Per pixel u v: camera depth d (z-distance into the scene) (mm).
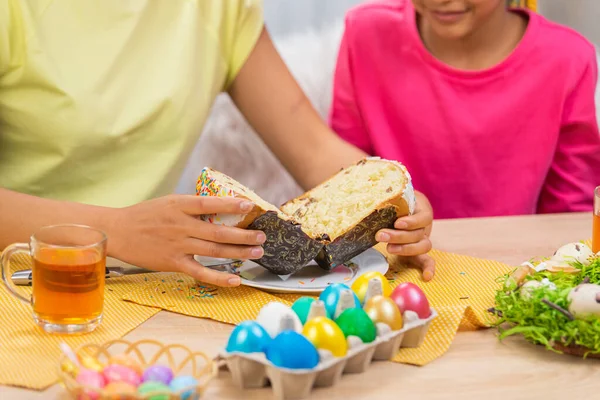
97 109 1477
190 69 1555
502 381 1000
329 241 1194
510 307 1068
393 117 1895
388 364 1024
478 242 1391
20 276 1174
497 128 1827
